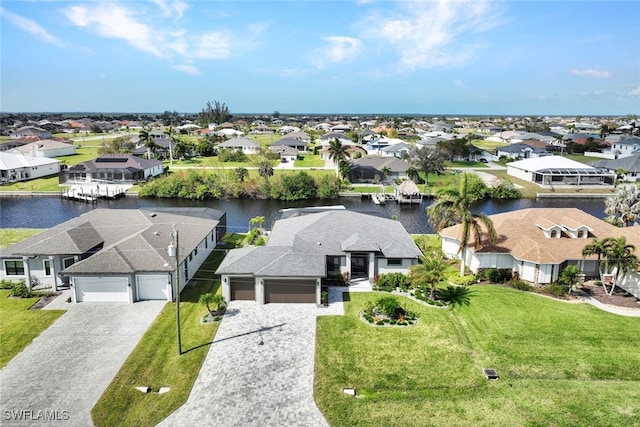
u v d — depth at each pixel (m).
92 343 31.20
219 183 94.44
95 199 87.69
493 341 31.47
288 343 31.27
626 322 33.97
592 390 26.25
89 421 23.69
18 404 24.91
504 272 42.19
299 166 116.12
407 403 25.20
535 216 49.84
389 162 107.25
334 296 39.16
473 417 24.06
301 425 23.48
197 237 45.97
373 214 54.84
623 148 133.50
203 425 23.42
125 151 131.12
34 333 32.47
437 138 151.00
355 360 29.31
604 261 38.66
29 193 92.31
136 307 36.81
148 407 24.78
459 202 41.09
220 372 27.91
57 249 40.41
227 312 35.88
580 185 98.00
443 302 37.78
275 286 37.38
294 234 45.38
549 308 36.22
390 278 40.75
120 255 38.66
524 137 173.38
